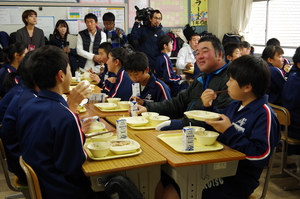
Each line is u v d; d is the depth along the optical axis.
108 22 5.67
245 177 1.69
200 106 2.01
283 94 2.85
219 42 2.14
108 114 2.49
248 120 1.67
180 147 1.63
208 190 1.67
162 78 4.38
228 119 1.66
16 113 1.85
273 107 2.71
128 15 6.68
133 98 2.61
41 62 1.46
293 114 2.74
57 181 1.42
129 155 1.54
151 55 5.18
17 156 1.86
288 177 3.03
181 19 7.35
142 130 2.05
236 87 1.68
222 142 1.84
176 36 7.03
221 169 1.55
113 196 1.42
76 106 1.70
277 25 6.67
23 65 1.86
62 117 1.43
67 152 1.41
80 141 1.43
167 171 1.58
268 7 6.80
